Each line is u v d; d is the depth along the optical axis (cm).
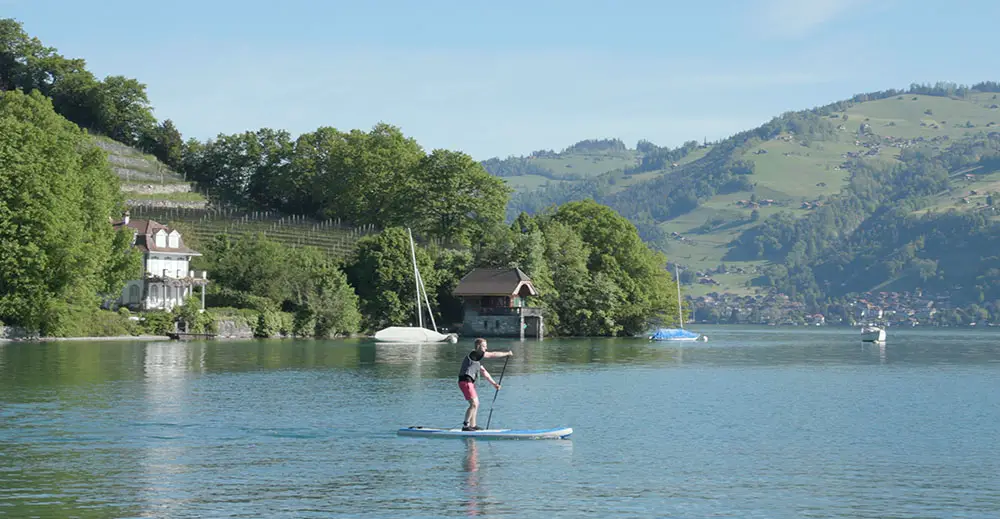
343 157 19912
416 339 13362
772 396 5869
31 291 10775
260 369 7300
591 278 17212
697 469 3309
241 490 2884
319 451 3544
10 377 6175
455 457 3459
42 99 15662
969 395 6056
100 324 11938
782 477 3192
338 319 14238
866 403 5500
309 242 17600
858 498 2892
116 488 2888
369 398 5306
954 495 2942
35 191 10719
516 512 2673
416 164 19300
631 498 2859
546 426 4328
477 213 19088
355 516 2602
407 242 15600
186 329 12675
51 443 3638
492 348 11938
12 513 2577
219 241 15550
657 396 5747
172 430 3994
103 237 11938
